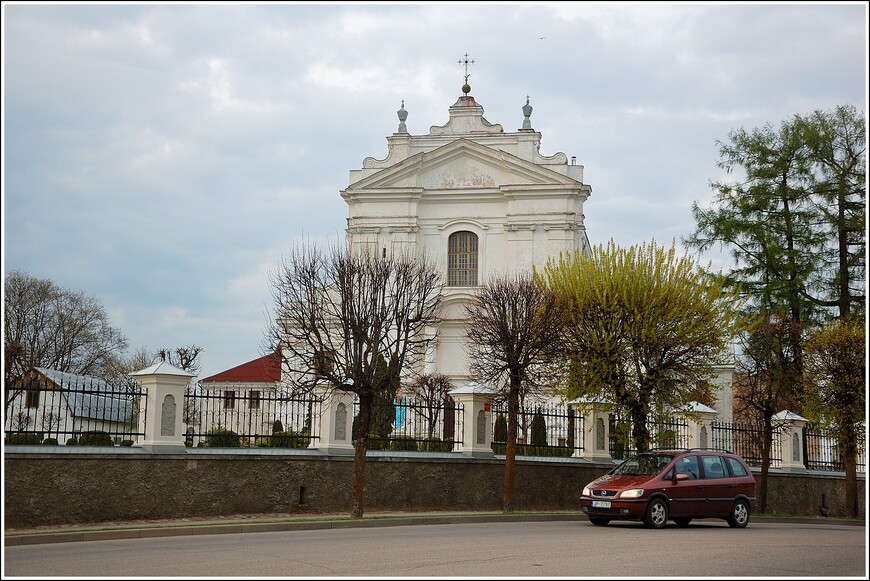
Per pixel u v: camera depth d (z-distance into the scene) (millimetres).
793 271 41500
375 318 25062
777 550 16094
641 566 13492
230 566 13195
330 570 12820
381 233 54844
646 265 31266
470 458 27234
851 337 33531
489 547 15922
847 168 42125
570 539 17672
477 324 30734
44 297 64500
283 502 23719
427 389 46312
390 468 25719
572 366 30203
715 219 43250
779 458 36031
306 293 26547
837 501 37344
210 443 23984
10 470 19219
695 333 30562
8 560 13844
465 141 54375
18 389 21141
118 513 20844
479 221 54469
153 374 21938
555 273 32969
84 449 20375
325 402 25203
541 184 53656
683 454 22375
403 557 14344
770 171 42562
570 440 30344
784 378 33219
